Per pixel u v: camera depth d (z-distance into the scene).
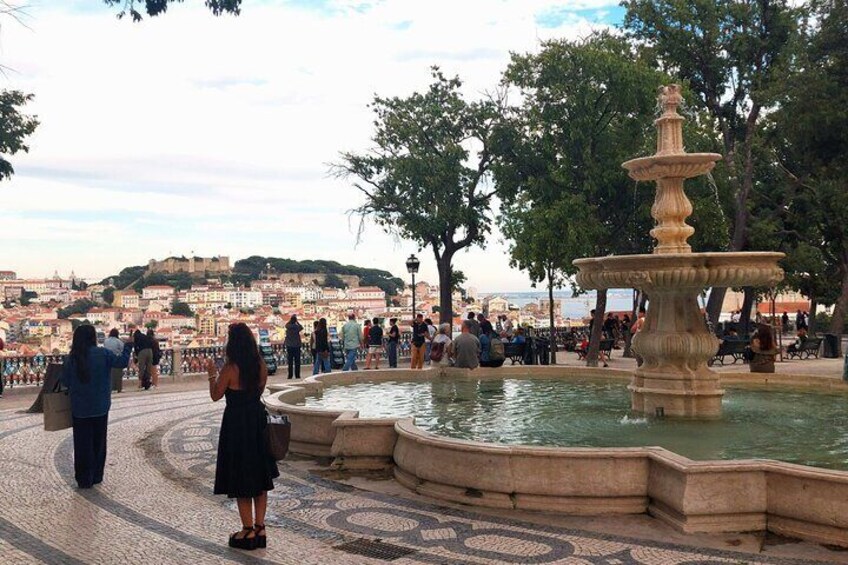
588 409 9.97
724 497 5.34
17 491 6.84
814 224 31.25
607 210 24.66
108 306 136.25
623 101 22.50
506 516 5.83
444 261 32.56
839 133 21.31
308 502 6.36
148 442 9.55
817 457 6.80
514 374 14.02
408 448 6.90
